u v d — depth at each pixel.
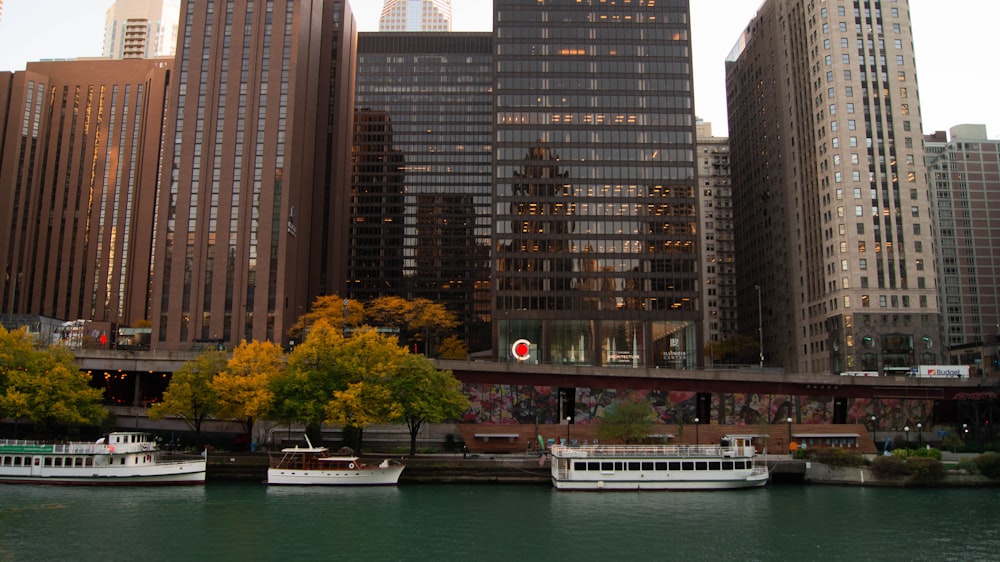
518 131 167.25
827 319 158.00
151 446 76.00
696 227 163.25
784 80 183.62
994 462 76.38
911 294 150.75
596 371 98.25
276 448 87.31
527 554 47.03
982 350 159.00
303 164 174.00
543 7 173.38
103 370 99.19
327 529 52.84
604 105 168.75
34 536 49.53
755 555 47.34
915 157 157.75
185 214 160.12
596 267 161.12
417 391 82.38
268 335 154.38
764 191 196.12
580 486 72.56
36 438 87.50
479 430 88.31
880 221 153.62
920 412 100.31
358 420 75.88
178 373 83.12
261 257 157.62
